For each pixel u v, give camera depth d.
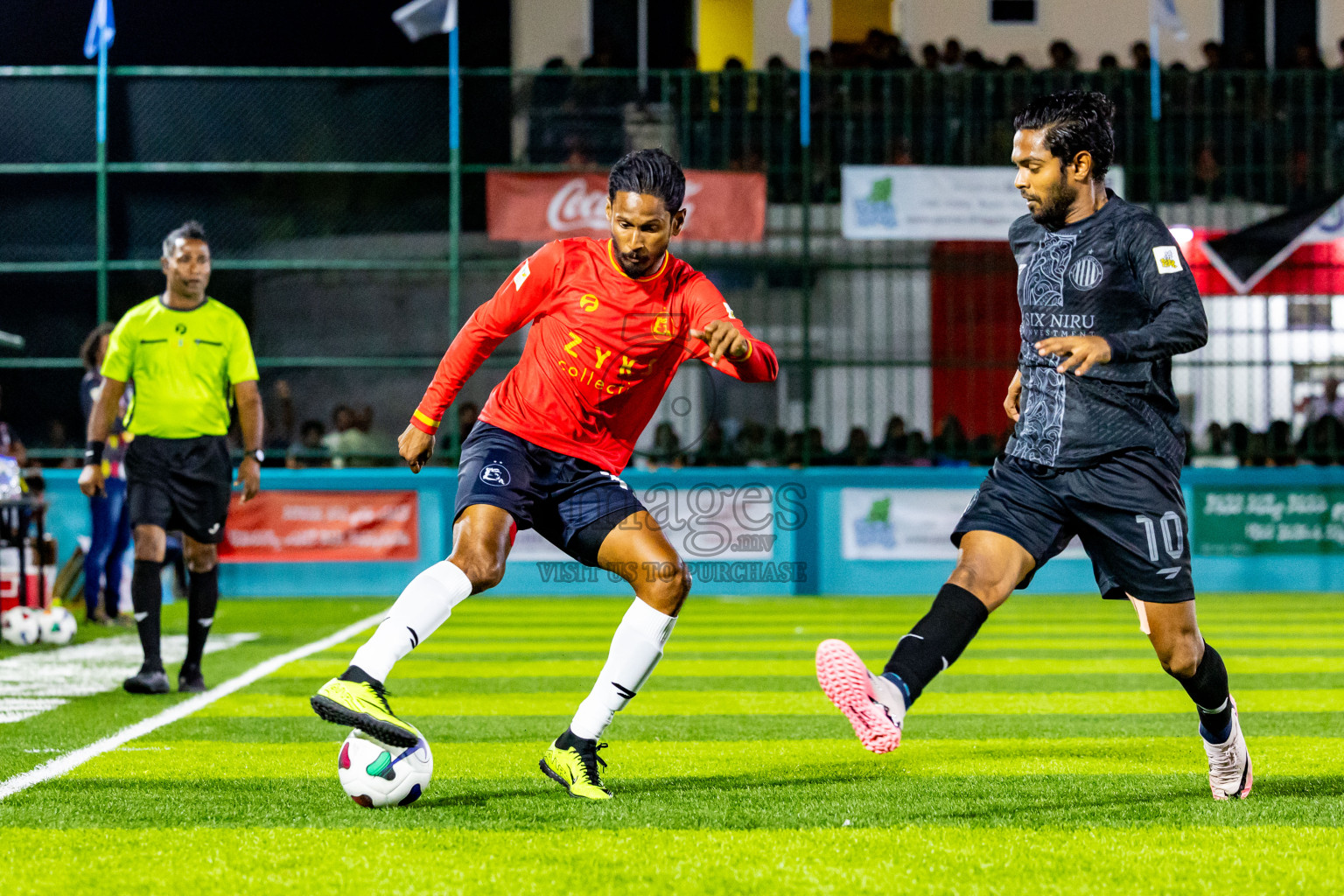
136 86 24.55
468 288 26.83
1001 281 26.17
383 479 22.55
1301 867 5.31
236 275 26.28
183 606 21.34
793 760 7.95
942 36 31.86
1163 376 6.11
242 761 7.81
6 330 25.66
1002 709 10.33
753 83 26.45
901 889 5.01
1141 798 6.72
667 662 13.73
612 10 31.09
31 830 5.95
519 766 7.65
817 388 26.77
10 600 17.08
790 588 22.88
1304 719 9.77
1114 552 6.06
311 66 30.06
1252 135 25.84
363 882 5.09
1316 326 24.42
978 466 23.92
